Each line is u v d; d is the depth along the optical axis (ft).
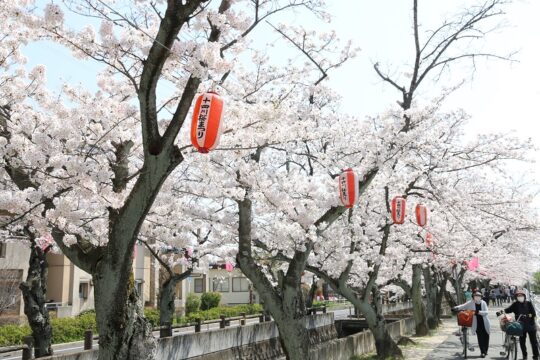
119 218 18.92
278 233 35.09
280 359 52.21
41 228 23.25
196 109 19.17
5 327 65.05
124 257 18.84
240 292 192.13
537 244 99.30
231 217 38.83
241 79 36.45
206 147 19.02
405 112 37.81
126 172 24.77
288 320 32.53
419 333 72.90
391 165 40.68
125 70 20.30
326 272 48.24
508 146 43.11
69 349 61.98
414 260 63.31
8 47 24.84
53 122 25.11
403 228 55.11
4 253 83.56
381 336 48.55
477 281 175.22
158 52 17.95
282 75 35.53
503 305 154.10
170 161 18.70
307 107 38.78
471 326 47.80
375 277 48.19
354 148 36.76
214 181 32.73
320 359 37.40
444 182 45.80
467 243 66.80
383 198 50.06
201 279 179.73
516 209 59.36
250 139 27.40
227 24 22.20
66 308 98.07
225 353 46.42
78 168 22.07
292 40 37.24
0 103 26.73
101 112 24.81
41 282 41.65
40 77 27.02
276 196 33.91
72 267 105.29
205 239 49.39
